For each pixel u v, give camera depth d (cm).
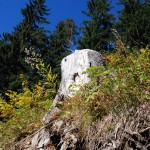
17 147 534
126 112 415
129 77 448
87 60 596
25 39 2781
